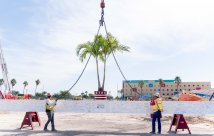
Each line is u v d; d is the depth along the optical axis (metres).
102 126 17.52
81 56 35.41
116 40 34.97
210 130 15.78
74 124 18.72
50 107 14.29
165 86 162.25
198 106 14.20
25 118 15.12
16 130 14.42
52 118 14.40
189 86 162.12
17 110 15.26
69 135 12.84
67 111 14.86
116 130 15.38
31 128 15.40
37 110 15.09
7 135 12.57
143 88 161.00
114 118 24.75
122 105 14.61
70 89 14.49
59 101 14.93
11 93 27.02
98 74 35.91
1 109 15.37
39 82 155.12
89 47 34.97
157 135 13.23
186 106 14.30
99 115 28.81
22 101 15.26
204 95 41.38
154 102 13.91
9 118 22.73
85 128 16.22
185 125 14.13
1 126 16.47
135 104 14.55
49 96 14.42
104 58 35.38
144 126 17.91
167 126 18.20
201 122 21.33
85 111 14.77
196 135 13.34
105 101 14.73
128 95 156.12
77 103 14.85
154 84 161.00
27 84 151.12
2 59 26.58
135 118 24.89
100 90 22.83
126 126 17.75
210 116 27.08
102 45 34.53
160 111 13.85
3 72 26.47
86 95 70.81
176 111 14.34
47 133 13.42
